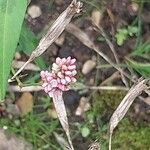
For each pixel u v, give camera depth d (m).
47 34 0.16
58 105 0.16
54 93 0.16
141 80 0.18
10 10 0.15
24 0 0.15
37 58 0.17
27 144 0.19
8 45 0.15
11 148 0.19
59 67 0.16
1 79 0.15
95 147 0.17
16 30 0.15
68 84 0.16
